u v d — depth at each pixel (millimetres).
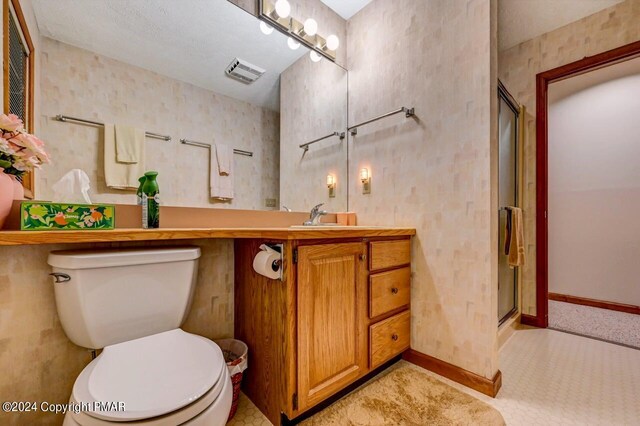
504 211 2000
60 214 812
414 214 1599
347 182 2031
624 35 1940
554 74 2207
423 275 1546
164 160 1307
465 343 1367
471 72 1367
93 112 1126
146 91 1265
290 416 1004
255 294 1225
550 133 3012
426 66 1557
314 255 1083
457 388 1331
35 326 921
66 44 1074
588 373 1474
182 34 1373
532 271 2240
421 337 1547
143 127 1250
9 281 879
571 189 2879
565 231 2906
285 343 1021
